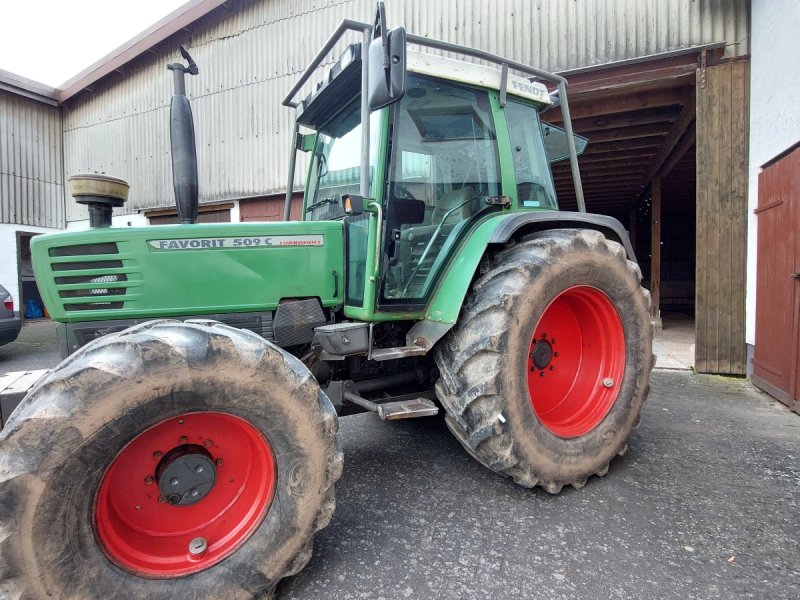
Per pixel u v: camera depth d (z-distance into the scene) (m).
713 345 4.77
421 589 1.67
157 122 9.45
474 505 2.23
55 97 10.62
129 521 1.57
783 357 3.76
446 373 2.28
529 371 2.61
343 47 7.33
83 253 2.13
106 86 10.09
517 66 2.70
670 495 2.30
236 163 8.43
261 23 8.08
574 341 2.75
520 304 2.15
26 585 1.27
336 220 2.68
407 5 6.41
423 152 2.45
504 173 2.68
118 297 2.14
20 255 10.54
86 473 1.35
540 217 2.49
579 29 5.49
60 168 11.09
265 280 2.30
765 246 4.09
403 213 2.37
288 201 3.32
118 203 2.41
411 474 2.56
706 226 4.74
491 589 1.66
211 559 1.55
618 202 12.95
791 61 3.77
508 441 2.11
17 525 1.25
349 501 2.28
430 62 2.40
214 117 8.55
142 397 1.39
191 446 1.63
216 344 1.48
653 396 4.01
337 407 2.41
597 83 5.43
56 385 1.34
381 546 1.92
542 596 1.62
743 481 2.44
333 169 2.88
